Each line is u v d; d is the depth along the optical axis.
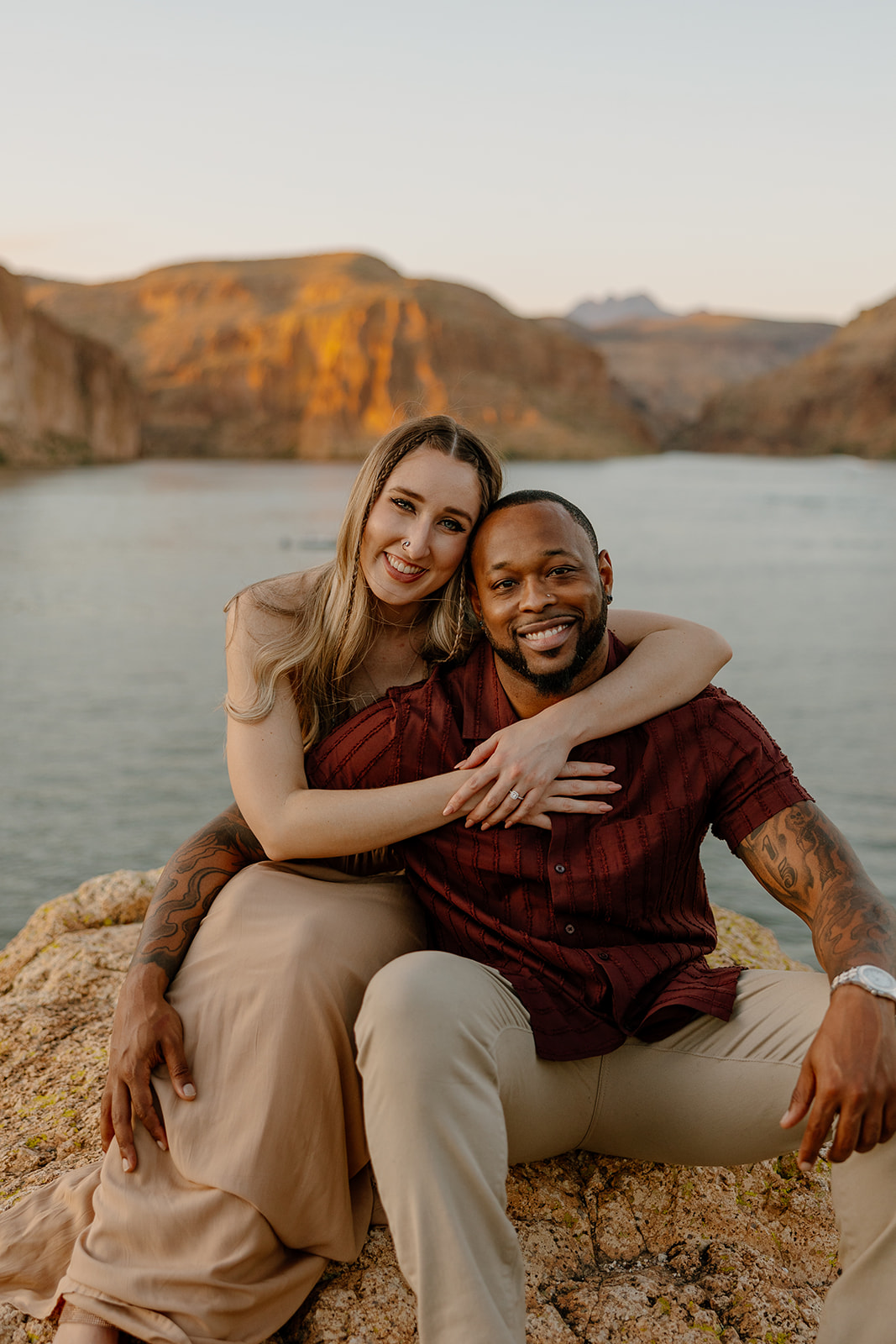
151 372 185.50
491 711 2.10
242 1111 1.80
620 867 1.93
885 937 1.77
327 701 2.29
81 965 3.16
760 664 20.56
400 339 174.00
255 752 2.11
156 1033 1.87
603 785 1.97
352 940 1.91
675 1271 2.10
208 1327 1.71
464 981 1.73
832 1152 1.67
